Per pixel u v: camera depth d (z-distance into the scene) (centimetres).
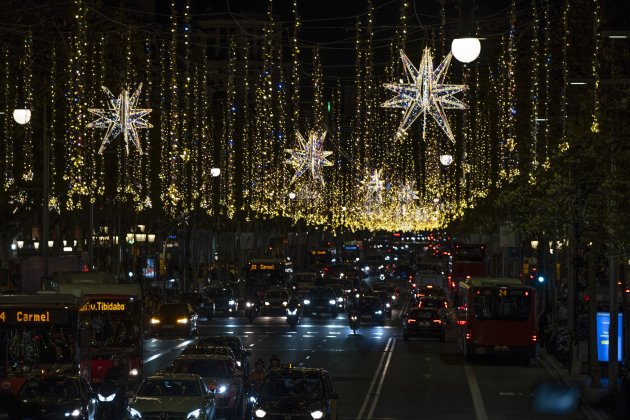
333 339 10531
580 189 7119
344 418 5444
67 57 8531
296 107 10888
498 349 8338
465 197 15100
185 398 4681
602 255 6969
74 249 14300
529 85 9881
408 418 5462
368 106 12038
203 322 13138
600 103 5700
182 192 13600
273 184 15725
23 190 9562
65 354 4994
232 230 19400
